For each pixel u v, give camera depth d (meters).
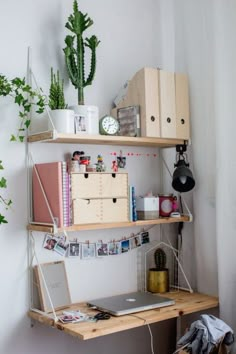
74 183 2.10
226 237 2.37
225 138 2.38
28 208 2.19
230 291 2.36
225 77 2.39
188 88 2.59
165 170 2.76
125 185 2.30
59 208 2.03
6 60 2.14
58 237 2.29
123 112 2.40
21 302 2.15
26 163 2.19
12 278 2.12
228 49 2.41
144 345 2.63
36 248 2.21
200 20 2.56
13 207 2.14
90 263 2.41
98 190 2.19
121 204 2.28
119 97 2.48
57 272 2.24
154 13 2.75
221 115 2.38
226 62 2.40
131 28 2.63
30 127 2.20
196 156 2.55
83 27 2.25
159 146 2.66
